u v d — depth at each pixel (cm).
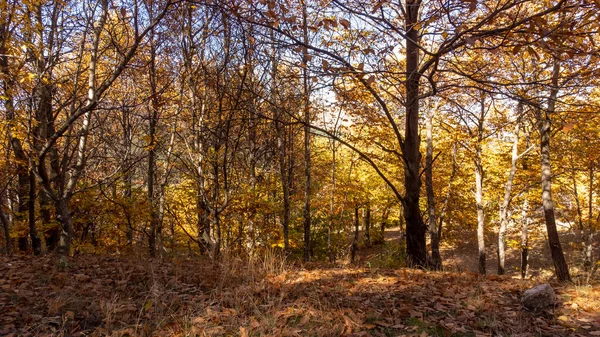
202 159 909
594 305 412
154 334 323
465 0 375
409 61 679
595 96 818
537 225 1936
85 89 897
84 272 559
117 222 1084
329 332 323
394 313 379
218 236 834
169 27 754
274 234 1154
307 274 551
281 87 795
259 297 426
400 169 1692
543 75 914
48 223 998
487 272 2123
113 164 1239
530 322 372
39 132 790
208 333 317
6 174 1193
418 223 721
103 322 354
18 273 530
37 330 323
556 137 1461
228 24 558
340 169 1919
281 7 427
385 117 1124
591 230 1652
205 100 853
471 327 356
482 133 1482
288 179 1539
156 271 546
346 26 403
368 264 717
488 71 613
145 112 922
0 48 649
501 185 1814
